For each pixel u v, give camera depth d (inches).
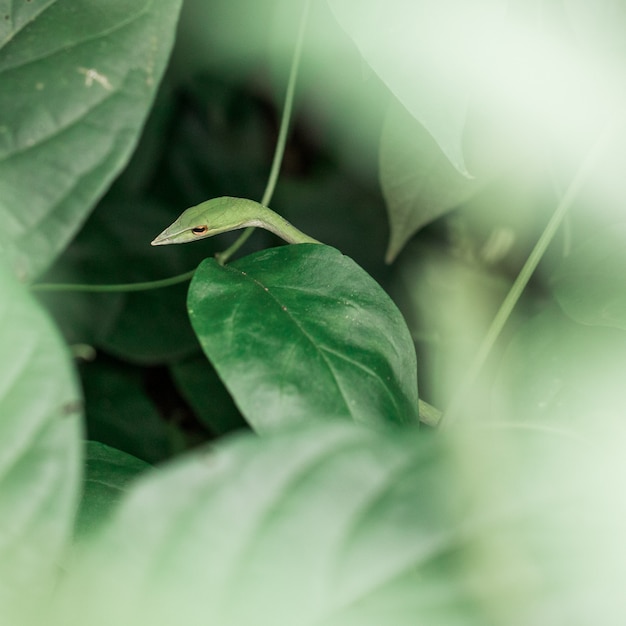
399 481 13.2
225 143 25.0
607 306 19.1
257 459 13.4
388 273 24.2
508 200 22.5
